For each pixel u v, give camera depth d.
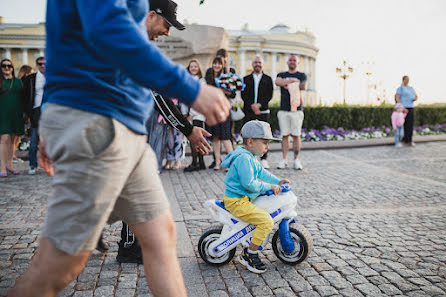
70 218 1.26
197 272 2.92
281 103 7.77
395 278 2.80
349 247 3.43
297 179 6.68
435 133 17.33
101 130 1.25
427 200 5.18
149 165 1.53
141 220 1.50
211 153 10.07
